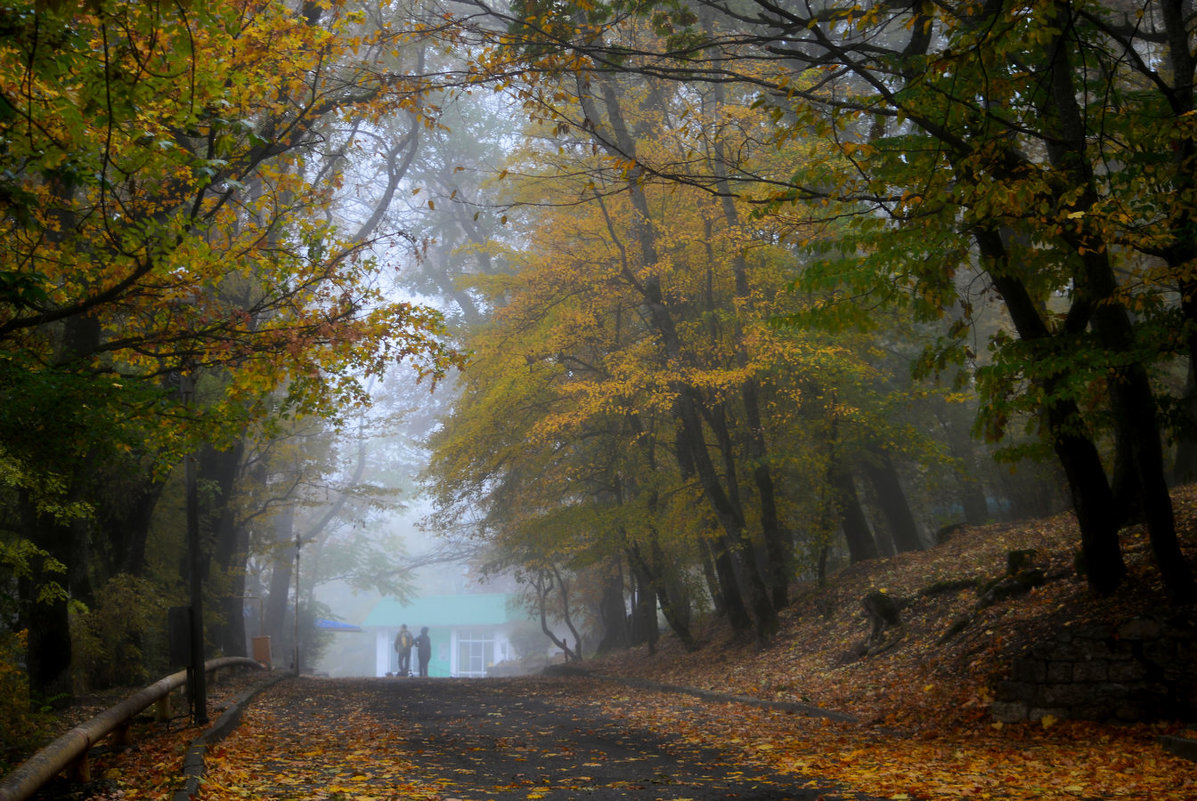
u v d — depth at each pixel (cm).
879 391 2734
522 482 2688
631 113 2083
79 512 1205
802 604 2147
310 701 1670
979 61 795
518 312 2191
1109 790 655
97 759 891
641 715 1327
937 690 1213
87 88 658
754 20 934
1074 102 953
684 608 2583
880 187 899
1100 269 972
